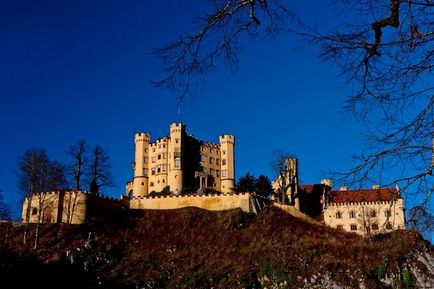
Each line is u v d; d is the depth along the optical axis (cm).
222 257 7706
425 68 802
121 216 9362
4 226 8425
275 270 6962
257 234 8462
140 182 12875
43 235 8175
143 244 8300
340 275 6606
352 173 883
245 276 6906
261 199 9994
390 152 856
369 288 6119
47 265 6950
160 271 7294
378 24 790
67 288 6462
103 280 6825
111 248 7900
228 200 9694
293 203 11106
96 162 10162
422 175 835
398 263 6238
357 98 851
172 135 12775
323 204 10100
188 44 912
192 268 7319
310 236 8300
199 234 8612
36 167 8456
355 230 9519
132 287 6719
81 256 7388
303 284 6669
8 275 6322
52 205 9081
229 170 13550
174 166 12512
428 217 841
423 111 820
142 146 13100
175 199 9906
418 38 780
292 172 11325
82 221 9025
